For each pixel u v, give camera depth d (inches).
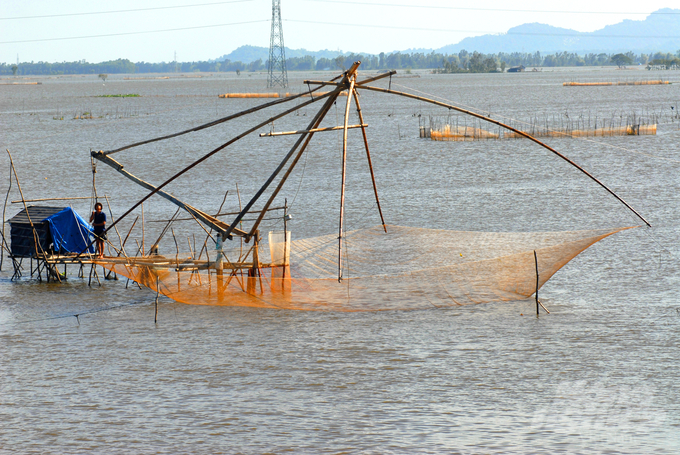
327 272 1656.0
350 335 1264.8
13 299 1520.7
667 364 1094.4
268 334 1277.1
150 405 989.8
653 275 1576.0
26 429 922.1
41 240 1648.6
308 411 962.1
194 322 1357.0
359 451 848.9
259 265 1520.7
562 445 854.5
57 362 1154.7
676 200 2429.9
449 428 903.7
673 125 5255.9
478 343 1205.1
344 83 1396.4
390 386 1037.8
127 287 1621.6
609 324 1279.5
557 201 2487.7
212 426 923.4
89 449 868.6
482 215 2290.8
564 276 1596.9
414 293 1386.6
